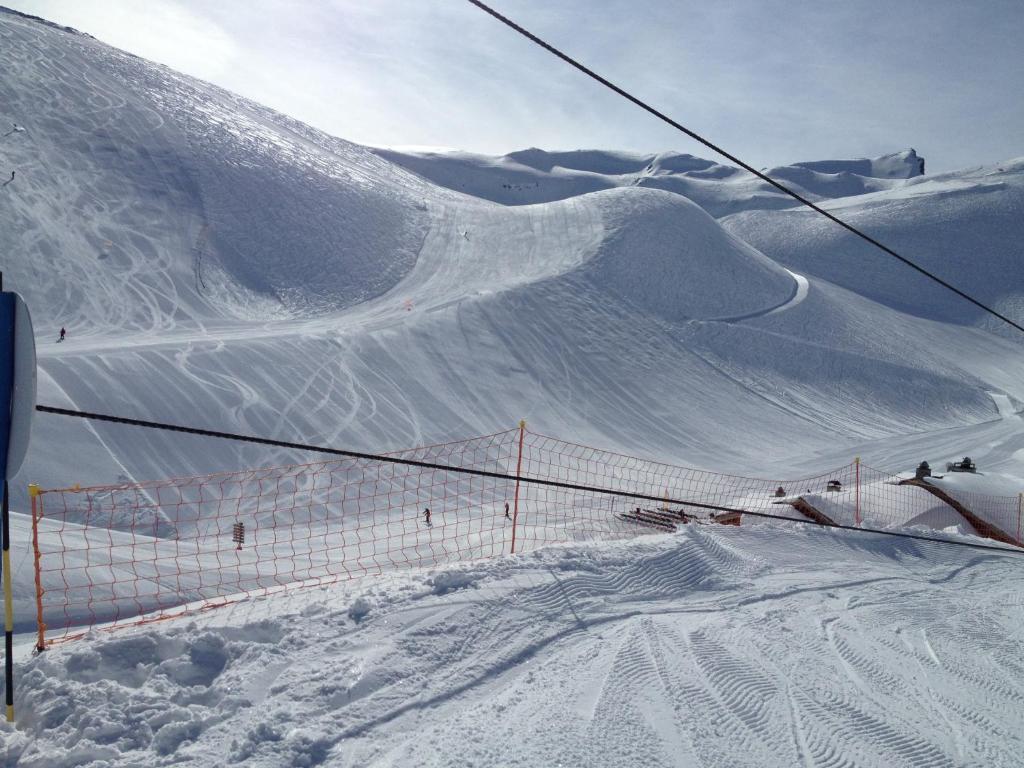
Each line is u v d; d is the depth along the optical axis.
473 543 17.72
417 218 82.00
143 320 46.44
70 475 26.12
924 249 119.06
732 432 50.56
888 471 43.59
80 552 11.81
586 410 48.16
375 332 50.56
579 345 57.38
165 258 56.03
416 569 6.51
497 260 72.62
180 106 84.19
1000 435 56.66
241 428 33.84
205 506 26.48
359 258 67.38
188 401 34.50
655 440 46.28
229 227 64.00
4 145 60.88
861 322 79.19
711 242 82.19
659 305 68.06
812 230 127.88
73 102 73.25
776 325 70.44
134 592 9.98
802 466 44.91
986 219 126.62
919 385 66.75
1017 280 109.75
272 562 14.17
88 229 55.56
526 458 37.81
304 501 28.08
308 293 58.97
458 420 41.69
